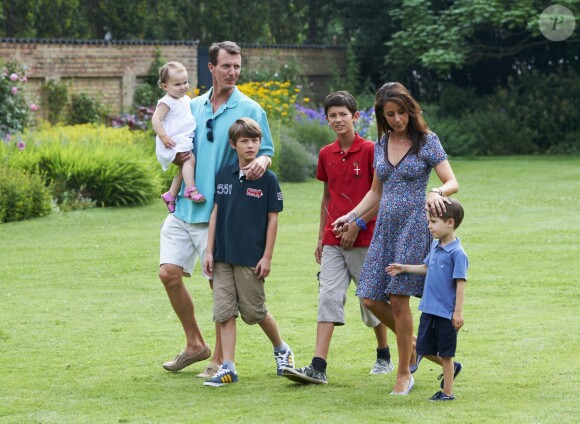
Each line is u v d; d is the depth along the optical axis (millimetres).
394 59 82875
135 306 24641
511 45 84000
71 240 36094
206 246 17406
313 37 97500
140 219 42406
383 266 16281
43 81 66062
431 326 15594
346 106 17188
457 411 14609
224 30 87875
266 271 17172
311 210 44250
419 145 16062
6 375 17922
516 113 80562
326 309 17016
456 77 88188
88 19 81688
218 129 17922
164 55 72250
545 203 44844
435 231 15469
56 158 47188
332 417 14430
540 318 21578
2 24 79688
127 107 70562
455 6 82500
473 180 56375
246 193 17156
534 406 14781
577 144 78875
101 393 16469
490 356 18266
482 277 27016
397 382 16078
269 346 20141
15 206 41719
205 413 14898
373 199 16891
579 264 28875
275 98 65375
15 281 28219
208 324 22453
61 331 21812
